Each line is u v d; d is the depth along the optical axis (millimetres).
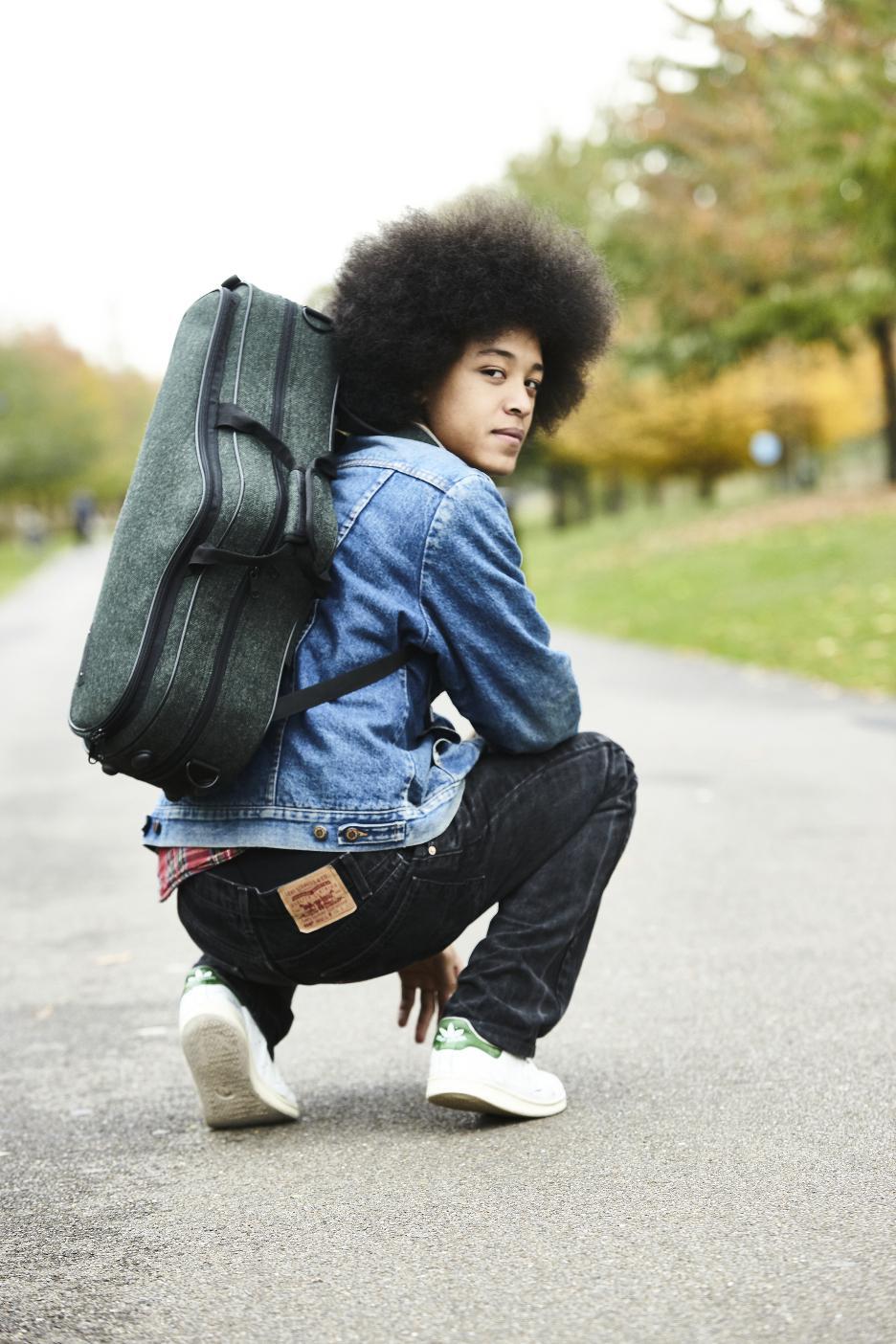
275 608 2627
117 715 2498
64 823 7562
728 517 31344
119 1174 2869
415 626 2754
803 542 22156
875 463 47594
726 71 27859
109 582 2553
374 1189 2680
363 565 2754
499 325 2912
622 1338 2061
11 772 9414
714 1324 2084
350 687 2738
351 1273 2322
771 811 6793
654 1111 3047
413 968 3213
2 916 5566
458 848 2807
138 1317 2217
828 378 38281
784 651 14156
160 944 5035
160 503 2549
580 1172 2707
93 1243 2518
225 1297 2270
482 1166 2766
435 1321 2146
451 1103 2951
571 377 3123
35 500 98312
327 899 2732
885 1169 2654
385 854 2730
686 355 29000
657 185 29391
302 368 2811
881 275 23578
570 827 2973
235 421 2633
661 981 4148
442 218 2912
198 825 2762
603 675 13383
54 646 20016
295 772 2725
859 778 7570
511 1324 2123
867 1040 3500
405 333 2859
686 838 6277
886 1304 2105
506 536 2803
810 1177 2625
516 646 2809
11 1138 3146
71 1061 3738
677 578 21891
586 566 28406
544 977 2986
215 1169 2855
